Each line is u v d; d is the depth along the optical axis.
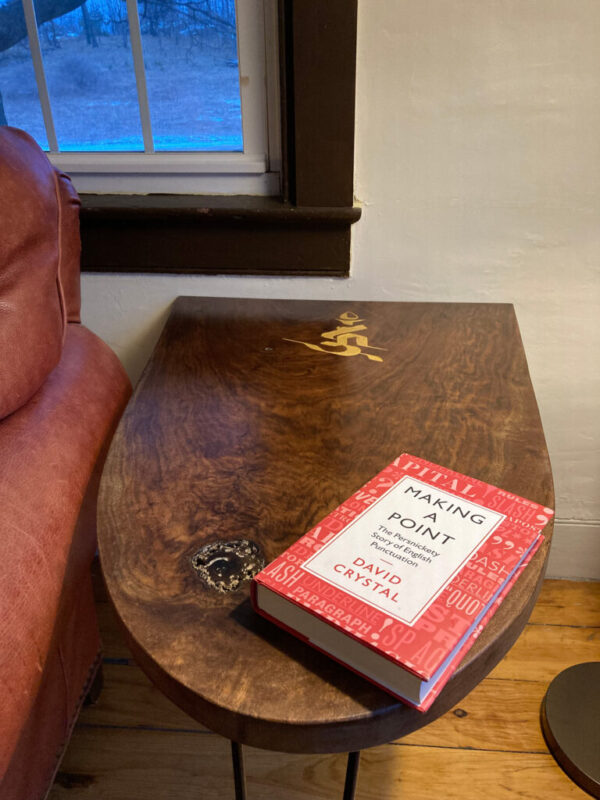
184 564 0.59
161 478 0.71
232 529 0.63
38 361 0.82
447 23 1.01
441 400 0.86
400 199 1.15
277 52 1.09
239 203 1.16
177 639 0.52
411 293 1.23
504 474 0.71
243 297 1.24
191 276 1.22
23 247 0.82
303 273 1.20
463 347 1.01
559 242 1.16
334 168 1.10
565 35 1.01
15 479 0.73
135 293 1.25
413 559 0.56
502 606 0.54
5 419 0.80
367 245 1.19
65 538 0.75
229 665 0.50
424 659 0.46
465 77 1.05
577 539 1.47
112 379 1.01
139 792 1.09
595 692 1.21
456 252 1.18
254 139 1.18
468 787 1.10
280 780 1.11
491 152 1.10
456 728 1.19
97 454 0.87
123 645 1.34
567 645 1.34
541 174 1.11
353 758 0.70
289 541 0.62
